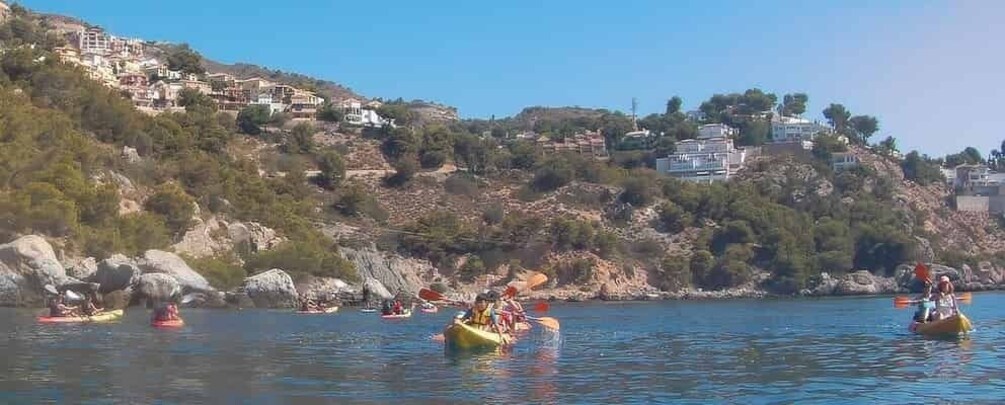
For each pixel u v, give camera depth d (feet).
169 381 78.64
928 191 605.31
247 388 75.25
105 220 249.14
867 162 602.03
